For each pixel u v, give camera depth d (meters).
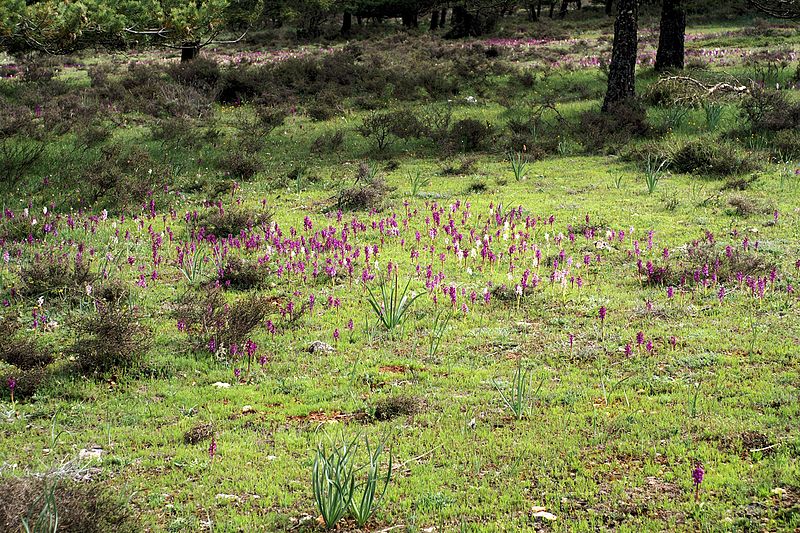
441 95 28.55
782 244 11.87
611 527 5.21
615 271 11.29
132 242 13.35
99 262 12.17
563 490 5.70
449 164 19.75
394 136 23.53
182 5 16.14
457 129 22.39
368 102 27.75
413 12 54.25
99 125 23.69
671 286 10.39
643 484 5.70
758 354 8.05
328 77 31.14
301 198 16.95
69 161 19.14
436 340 9.02
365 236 13.54
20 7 13.57
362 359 8.54
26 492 4.94
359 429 6.82
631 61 23.23
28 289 10.63
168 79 30.62
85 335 8.95
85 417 7.28
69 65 39.19
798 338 8.38
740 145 19.55
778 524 5.06
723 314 9.31
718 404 6.89
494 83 29.78
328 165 20.50
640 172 18.17
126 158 18.73
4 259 11.65
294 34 54.16
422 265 11.84
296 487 5.91
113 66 36.34
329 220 14.82
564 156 20.67
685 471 5.79
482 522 5.34
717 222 13.45
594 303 9.97
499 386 7.64
